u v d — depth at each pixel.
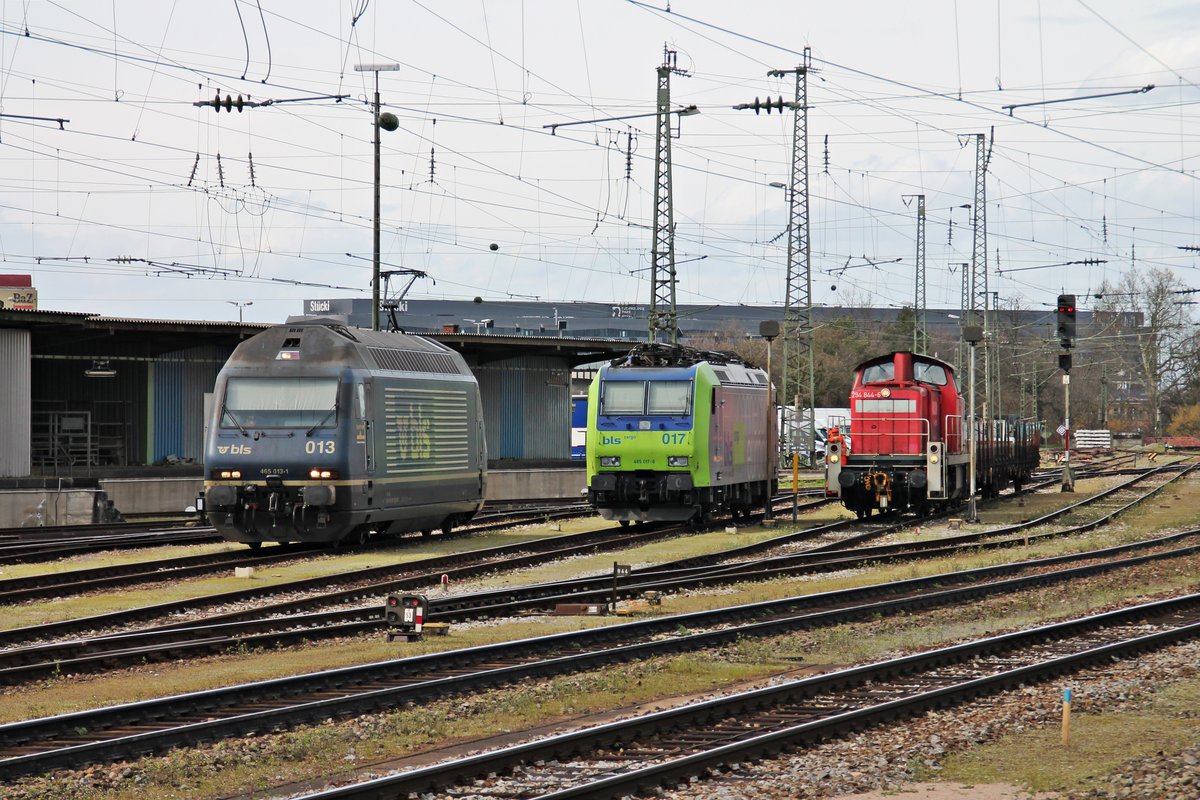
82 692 43.31
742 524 114.69
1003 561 84.06
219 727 36.22
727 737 35.97
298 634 53.25
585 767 32.91
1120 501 137.62
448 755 35.62
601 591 65.50
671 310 152.00
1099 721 38.31
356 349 86.62
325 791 29.06
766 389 121.19
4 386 123.88
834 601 65.12
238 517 85.31
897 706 38.41
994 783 31.78
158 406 150.88
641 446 101.25
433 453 95.19
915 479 113.56
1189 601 63.03
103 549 89.69
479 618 59.78
